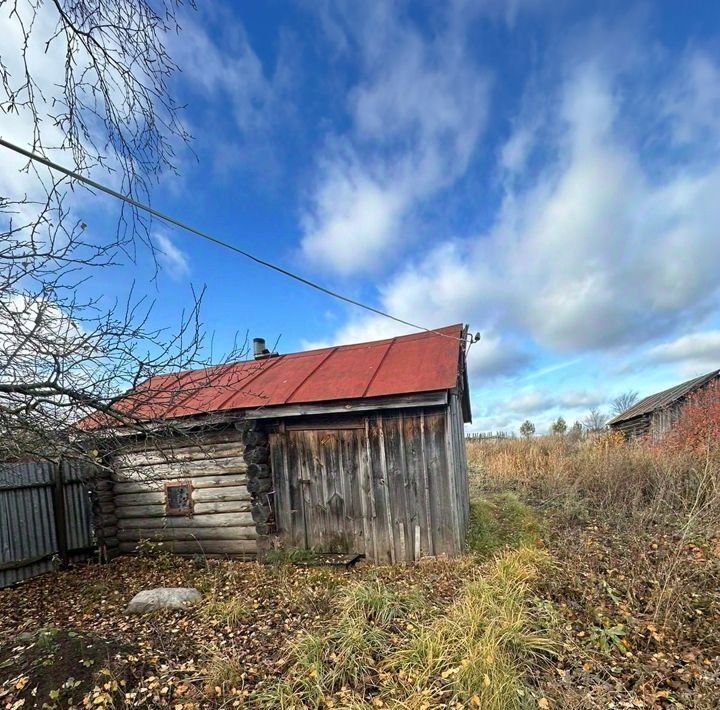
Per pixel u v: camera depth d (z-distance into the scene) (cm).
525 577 470
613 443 1453
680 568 477
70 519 832
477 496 1115
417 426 647
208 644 404
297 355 902
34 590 681
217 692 333
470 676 312
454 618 388
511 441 2162
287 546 708
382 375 692
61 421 392
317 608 468
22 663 354
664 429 1509
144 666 365
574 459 1195
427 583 513
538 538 661
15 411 359
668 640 365
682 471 866
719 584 455
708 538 586
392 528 655
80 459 434
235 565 710
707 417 1216
